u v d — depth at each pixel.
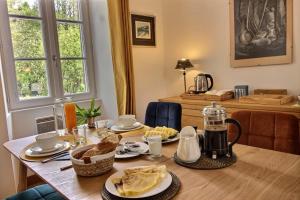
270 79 2.79
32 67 2.69
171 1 3.57
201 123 2.85
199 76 3.15
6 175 2.15
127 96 3.08
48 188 1.55
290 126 1.37
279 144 1.38
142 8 3.38
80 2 3.04
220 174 1.03
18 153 1.44
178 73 3.64
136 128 1.81
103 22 2.97
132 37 3.29
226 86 3.18
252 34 2.85
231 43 3.04
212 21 3.19
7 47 2.49
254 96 2.60
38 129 2.62
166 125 2.08
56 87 2.86
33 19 2.66
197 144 1.17
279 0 2.61
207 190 0.90
